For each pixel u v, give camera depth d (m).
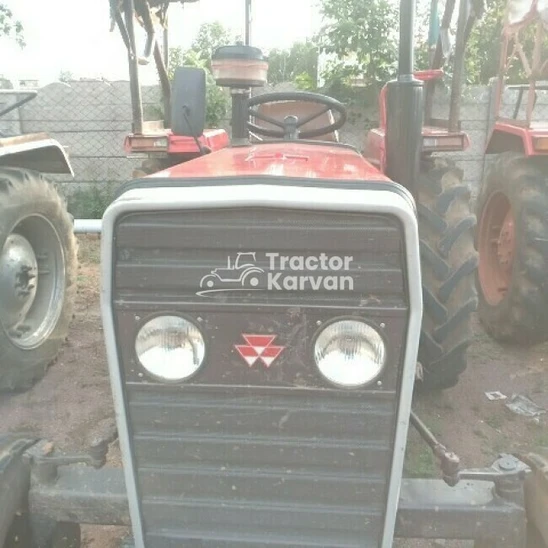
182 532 1.89
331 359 1.67
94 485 2.03
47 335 3.93
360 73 8.19
